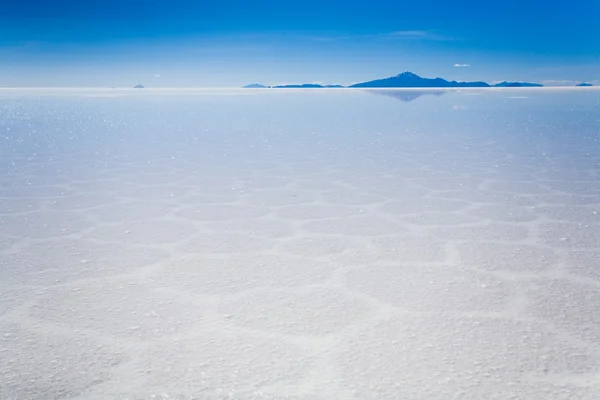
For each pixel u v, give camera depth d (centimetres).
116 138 828
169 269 233
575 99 2466
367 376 142
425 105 1978
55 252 258
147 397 133
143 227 305
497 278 219
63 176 481
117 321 179
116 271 231
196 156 618
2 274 227
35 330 172
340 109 1764
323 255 252
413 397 132
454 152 639
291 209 350
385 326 173
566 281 214
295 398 131
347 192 405
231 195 397
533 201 366
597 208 342
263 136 859
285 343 162
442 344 160
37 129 982
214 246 268
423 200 374
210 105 2123
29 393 134
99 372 145
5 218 327
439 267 233
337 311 186
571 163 535
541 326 172
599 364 147
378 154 629
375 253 254
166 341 164
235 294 203
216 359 152
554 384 137
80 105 2078
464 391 134
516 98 2669
